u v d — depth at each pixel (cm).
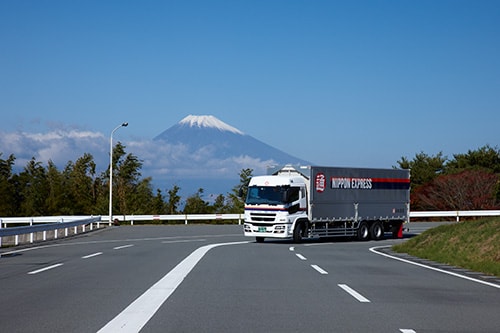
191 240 3019
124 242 2817
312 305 918
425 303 955
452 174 6288
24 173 8888
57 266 1557
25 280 1237
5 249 2295
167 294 1026
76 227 4169
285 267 1559
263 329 729
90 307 886
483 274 1456
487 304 956
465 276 1398
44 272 1400
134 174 8475
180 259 1791
